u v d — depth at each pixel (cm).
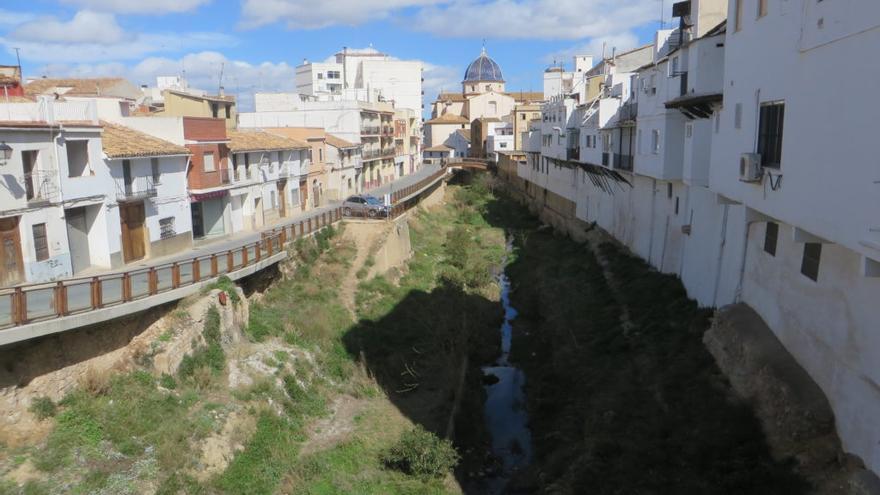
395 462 2058
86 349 1820
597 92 5175
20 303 1598
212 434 1880
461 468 2073
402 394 2558
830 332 1456
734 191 1745
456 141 12050
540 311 3525
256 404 2112
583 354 2641
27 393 1662
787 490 1385
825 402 1465
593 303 3203
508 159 8556
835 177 1148
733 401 1764
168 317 2111
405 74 11219
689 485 1523
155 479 1653
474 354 2997
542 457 2094
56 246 2433
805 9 1277
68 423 1684
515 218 6675
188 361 2097
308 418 2247
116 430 1727
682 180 2778
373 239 3881
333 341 2784
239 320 2445
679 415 1839
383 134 7788
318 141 5603
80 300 1828
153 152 3016
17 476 1514
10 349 1627
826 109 1184
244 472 1842
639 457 1705
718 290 2352
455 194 7994
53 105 2502
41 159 2375
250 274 2681
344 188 6256
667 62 2731
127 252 2903
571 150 5038
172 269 2150
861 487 1215
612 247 4044
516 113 9356
